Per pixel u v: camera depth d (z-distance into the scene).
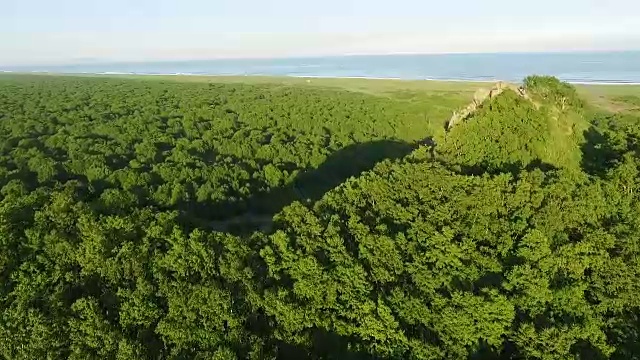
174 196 59.25
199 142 85.00
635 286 35.59
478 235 38.53
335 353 31.84
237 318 31.61
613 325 34.16
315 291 33.88
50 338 30.36
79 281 34.06
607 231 39.38
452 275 35.56
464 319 32.38
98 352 30.11
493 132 49.81
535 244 36.50
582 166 51.88
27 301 31.97
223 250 36.47
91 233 36.34
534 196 40.81
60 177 66.75
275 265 35.97
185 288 32.97
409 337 32.34
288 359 31.16
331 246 36.91
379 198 42.50
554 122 53.69
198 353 29.50
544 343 30.89
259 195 67.00
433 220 39.66
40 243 36.16
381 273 35.34
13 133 91.75
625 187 44.38
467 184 42.56
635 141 56.94
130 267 34.31
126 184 61.25
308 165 79.31
